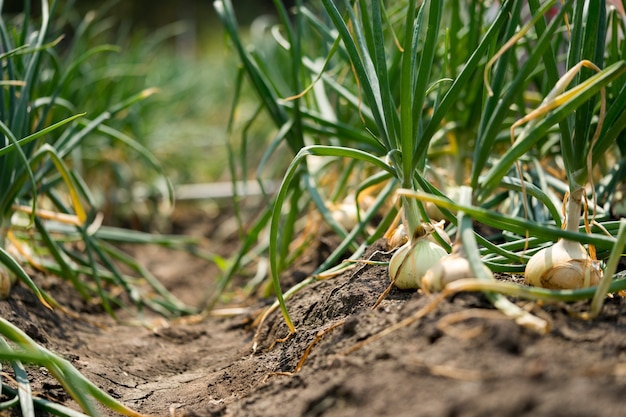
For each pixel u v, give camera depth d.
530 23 0.97
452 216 1.19
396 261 1.10
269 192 2.78
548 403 0.78
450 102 1.11
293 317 1.29
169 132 3.20
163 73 3.63
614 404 0.77
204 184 3.46
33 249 1.68
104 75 2.31
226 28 1.61
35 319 1.41
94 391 1.00
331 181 1.95
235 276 2.19
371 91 1.15
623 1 1.16
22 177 1.41
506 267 1.09
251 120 1.67
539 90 1.59
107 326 1.60
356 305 1.16
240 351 1.34
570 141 1.06
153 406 1.14
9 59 1.42
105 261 1.67
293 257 1.70
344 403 0.88
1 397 1.04
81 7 6.85
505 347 0.86
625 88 1.08
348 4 1.18
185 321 1.69
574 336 0.89
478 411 0.79
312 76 1.73
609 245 0.98
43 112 1.55
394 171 1.11
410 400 0.83
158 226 2.89
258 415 0.94
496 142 1.52
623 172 1.42
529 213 1.39
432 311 0.94
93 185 2.76
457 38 1.49
